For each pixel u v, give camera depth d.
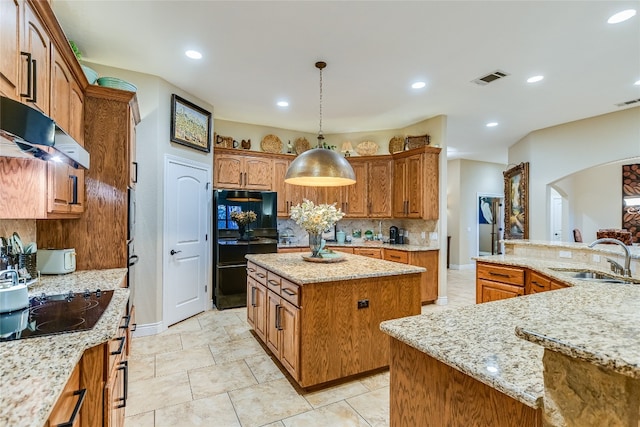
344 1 2.22
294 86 3.71
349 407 2.18
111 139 2.59
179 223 3.84
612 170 7.32
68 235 2.48
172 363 2.79
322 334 2.35
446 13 2.35
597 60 3.04
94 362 1.23
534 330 0.75
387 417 2.08
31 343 1.16
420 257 4.66
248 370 2.67
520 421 0.85
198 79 3.55
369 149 5.56
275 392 2.35
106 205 2.57
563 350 0.67
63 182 2.01
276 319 2.67
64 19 2.44
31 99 1.50
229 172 4.78
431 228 4.92
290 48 2.86
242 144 5.10
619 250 2.78
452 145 6.67
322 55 2.99
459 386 1.03
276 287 2.74
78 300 1.70
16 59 1.39
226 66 3.22
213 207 4.46
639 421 0.57
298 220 3.10
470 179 8.38
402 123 5.22
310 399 2.27
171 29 2.58
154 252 3.48
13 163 1.72
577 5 2.24
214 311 4.30
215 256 4.43
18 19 1.41
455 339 1.13
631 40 2.69
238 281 4.46
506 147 6.86
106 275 2.31
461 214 8.23
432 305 4.71
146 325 3.43
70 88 2.16
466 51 2.90
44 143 1.15
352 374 2.46
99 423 1.24
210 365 2.76
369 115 4.78
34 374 0.94
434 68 3.23
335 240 5.76
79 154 1.56
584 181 7.73
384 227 5.74
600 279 2.50
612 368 0.58
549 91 3.80
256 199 4.65
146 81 3.41
